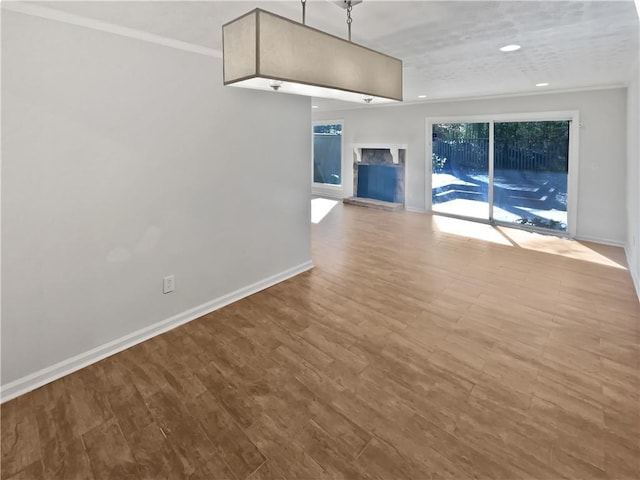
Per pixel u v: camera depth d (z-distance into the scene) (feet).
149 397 7.23
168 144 9.44
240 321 10.33
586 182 18.10
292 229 13.48
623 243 17.31
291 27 4.65
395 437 6.17
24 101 7.07
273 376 7.87
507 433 6.19
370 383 7.59
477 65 12.69
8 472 5.57
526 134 20.06
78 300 8.18
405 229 20.84
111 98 8.26
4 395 7.22
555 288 12.32
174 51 9.29
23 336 7.43
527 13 7.84
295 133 13.03
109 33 8.08
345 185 30.17
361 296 11.89
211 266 10.89
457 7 7.43
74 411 6.86
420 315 10.55
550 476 5.36
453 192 23.75
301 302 11.50
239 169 11.32
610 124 17.11
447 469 5.53
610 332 9.42
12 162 7.03
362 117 27.91
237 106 10.99
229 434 6.28
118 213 8.67
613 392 7.14
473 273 13.85
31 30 7.02
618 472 5.39
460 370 7.97
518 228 20.76
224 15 7.52
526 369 7.95
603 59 11.89
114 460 5.77
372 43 9.91
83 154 7.96
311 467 5.61
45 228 7.57
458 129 22.93
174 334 9.66
